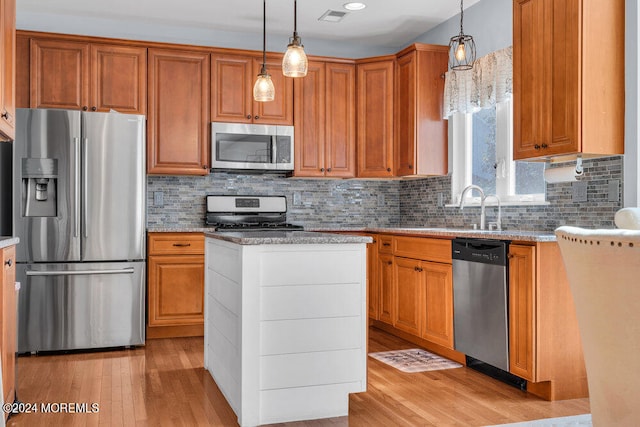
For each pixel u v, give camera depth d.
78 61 4.54
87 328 4.13
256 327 2.63
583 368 3.07
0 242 2.36
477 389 3.20
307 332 2.73
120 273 4.21
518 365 3.10
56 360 3.88
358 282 2.82
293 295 2.71
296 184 5.50
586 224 3.40
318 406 2.74
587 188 3.39
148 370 3.60
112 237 4.20
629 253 1.12
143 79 4.70
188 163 4.85
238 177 5.32
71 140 4.10
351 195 5.67
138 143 4.29
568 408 2.88
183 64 4.83
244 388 2.61
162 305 4.52
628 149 3.08
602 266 1.19
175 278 4.55
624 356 1.17
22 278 4.02
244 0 4.45
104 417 2.73
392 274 4.49
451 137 4.89
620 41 3.10
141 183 4.29
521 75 3.47
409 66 4.91
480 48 4.45
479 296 3.41
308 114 5.18
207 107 4.90
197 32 5.17
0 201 4.12
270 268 2.67
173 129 4.80
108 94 4.61
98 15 4.81
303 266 2.72
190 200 5.16
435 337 3.89
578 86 3.03
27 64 4.43
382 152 5.16
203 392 3.13
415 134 4.84
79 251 4.12
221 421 2.68
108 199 4.20
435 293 3.89
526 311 3.04
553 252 3.02
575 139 3.04
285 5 4.55
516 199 4.12
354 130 5.28
